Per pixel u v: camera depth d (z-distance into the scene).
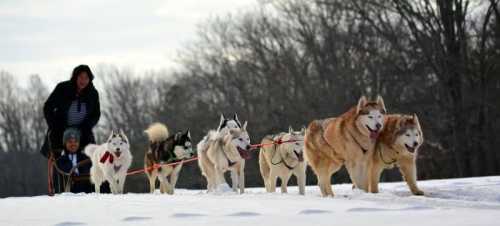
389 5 33.44
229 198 9.83
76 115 14.52
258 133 36.88
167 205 8.89
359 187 11.60
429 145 33.16
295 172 13.02
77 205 9.27
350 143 11.51
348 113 11.70
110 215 7.93
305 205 8.48
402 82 33.69
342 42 35.94
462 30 33.06
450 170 33.41
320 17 36.88
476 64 33.56
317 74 37.78
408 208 7.88
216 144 13.87
